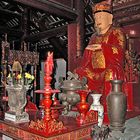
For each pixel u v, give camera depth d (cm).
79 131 362
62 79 530
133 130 447
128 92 585
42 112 439
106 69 577
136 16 760
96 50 622
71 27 848
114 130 431
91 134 355
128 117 545
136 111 593
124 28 796
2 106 498
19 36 1210
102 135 350
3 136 403
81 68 645
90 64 640
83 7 842
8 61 912
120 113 431
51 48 1330
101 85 591
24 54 981
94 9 646
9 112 405
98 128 357
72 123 389
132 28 778
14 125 373
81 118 386
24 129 351
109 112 440
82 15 837
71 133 348
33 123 342
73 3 814
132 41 732
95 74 614
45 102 332
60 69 1324
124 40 625
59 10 758
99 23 628
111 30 628
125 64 617
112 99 432
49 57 347
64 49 1245
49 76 344
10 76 421
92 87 598
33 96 1006
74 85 486
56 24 1157
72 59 843
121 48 603
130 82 589
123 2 783
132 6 764
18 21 1334
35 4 681
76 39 838
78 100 476
